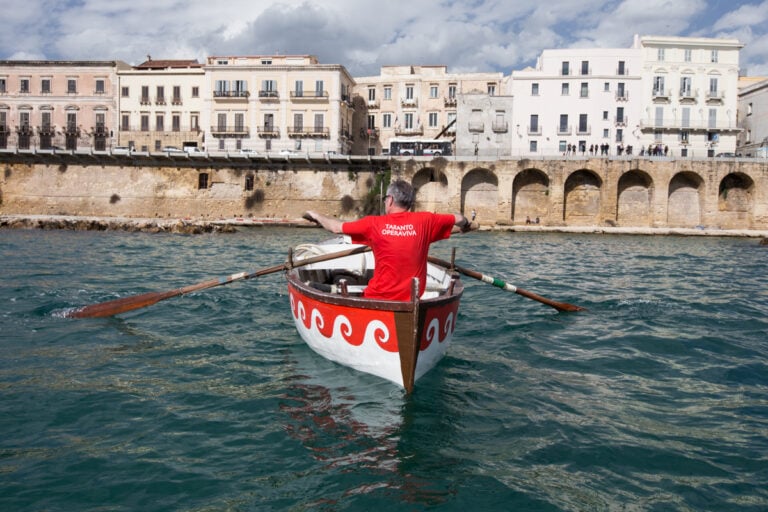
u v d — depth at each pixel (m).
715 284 18.12
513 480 5.28
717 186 49.34
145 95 62.69
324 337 8.27
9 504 4.76
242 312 12.45
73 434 6.12
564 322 11.70
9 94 62.69
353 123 67.56
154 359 8.85
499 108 57.59
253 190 53.62
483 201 52.38
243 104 59.94
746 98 67.44
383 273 7.18
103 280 16.94
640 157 49.41
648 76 59.91
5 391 7.31
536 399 7.28
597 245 36.59
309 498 4.96
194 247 30.08
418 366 7.34
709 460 5.65
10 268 19.11
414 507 4.84
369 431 6.26
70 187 54.00
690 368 8.67
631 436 6.20
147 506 4.79
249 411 6.79
